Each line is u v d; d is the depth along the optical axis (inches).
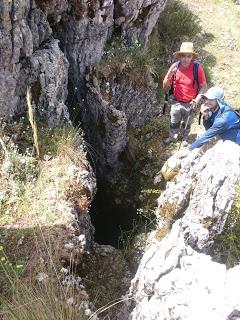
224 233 144.1
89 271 155.6
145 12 208.1
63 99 179.5
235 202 151.7
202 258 115.6
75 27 182.9
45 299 112.3
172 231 129.2
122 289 151.3
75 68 197.2
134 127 222.7
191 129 215.0
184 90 178.5
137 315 118.0
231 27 282.8
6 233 130.9
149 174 205.2
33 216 136.8
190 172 140.3
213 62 255.3
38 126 162.6
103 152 209.2
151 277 115.1
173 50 254.5
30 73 156.2
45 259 126.2
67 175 149.5
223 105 134.4
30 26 155.2
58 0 163.6
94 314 118.0
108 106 194.1
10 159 146.7
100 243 197.8
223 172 122.1
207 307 99.2
